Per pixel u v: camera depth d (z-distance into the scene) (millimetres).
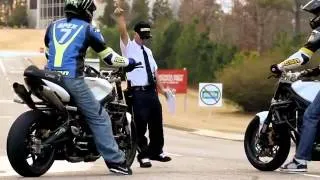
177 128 33531
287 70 11688
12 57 102688
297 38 46938
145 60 12703
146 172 11406
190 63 61406
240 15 63750
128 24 83750
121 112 11195
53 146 10047
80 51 10156
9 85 56781
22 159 9805
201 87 34406
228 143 25688
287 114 11414
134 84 12633
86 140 10391
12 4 192250
